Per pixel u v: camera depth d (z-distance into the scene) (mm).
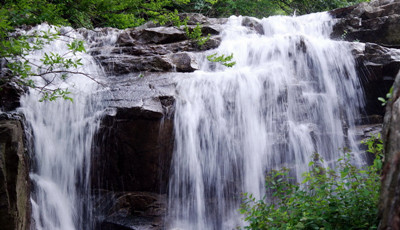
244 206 5223
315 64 9297
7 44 5613
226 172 7301
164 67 8664
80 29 10727
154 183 7039
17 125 5766
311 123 8008
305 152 7684
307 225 4336
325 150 8086
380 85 9109
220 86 7629
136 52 9578
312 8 17859
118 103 6922
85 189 7027
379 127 8703
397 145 2906
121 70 8711
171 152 6977
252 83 7762
